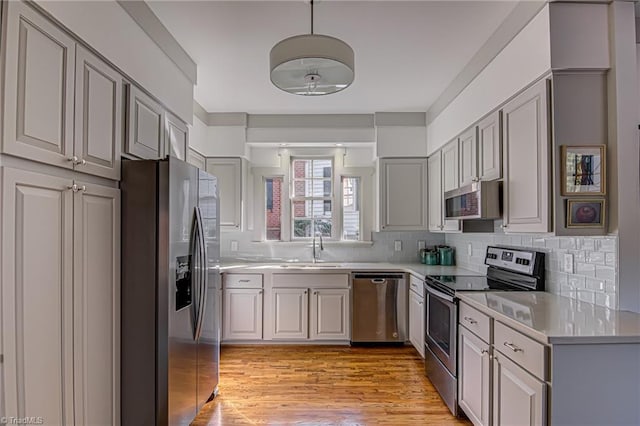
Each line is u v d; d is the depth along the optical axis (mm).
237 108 4254
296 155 4836
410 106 4180
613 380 1598
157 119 2449
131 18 2086
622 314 1908
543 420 1610
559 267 2428
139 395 1977
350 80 2279
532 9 2129
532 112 2166
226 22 2428
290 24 2453
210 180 2721
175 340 2100
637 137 1983
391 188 4414
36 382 1400
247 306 4160
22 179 1343
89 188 1729
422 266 4316
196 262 2371
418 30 2543
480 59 2828
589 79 2029
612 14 1998
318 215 4844
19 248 1328
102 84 1833
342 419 2576
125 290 1991
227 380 3240
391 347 4125
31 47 1379
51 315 1479
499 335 2002
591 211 2006
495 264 3109
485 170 2777
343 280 4180
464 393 2480
